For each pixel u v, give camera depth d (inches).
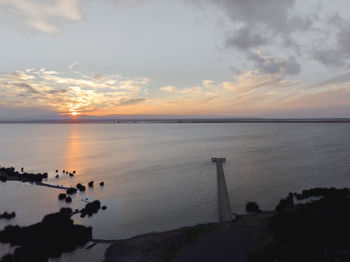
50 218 1456.7
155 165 3378.4
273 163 3309.5
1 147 5708.7
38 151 4980.3
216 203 1819.6
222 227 1120.2
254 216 1309.1
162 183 2436.0
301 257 794.8
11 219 1619.1
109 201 1931.6
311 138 7032.5
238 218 1331.2
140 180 2583.7
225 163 3378.4
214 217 1565.0
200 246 969.5
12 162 3759.8
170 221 1530.5
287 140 6560.0
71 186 2394.2
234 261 839.7
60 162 3708.2
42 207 1839.3
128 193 2134.6
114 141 7214.6
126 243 1117.7
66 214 1601.9
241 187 2198.6
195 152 4554.6
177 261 890.7
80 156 4276.6
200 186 2285.9
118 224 1501.0
